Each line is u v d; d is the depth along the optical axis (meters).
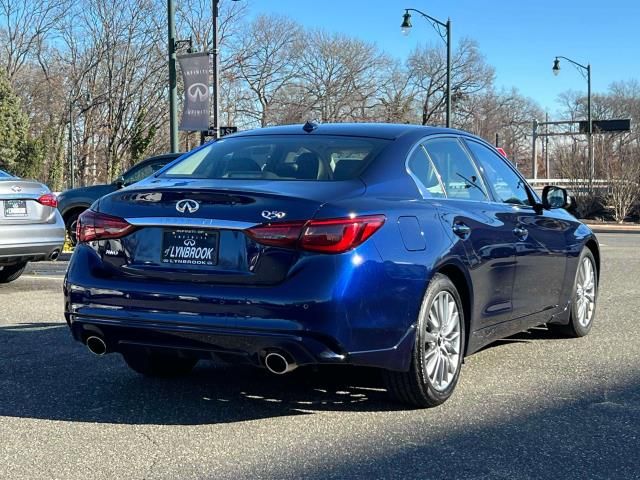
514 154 85.19
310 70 63.12
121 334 4.30
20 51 57.41
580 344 6.45
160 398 4.85
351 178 4.42
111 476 3.58
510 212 5.49
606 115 86.38
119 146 54.09
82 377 5.33
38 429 4.25
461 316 4.76
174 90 17.62
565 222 6.35
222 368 5.62
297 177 4.56
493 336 5.24
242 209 4.08
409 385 4.42
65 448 3.96
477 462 3.74
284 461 3.76
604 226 29.61
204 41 52.25
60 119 56.16
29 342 6.38
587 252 6.70
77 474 3.61
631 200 32.62
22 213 8.98
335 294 3.89
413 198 4.55
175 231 4.22
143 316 4.18
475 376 5.37
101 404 4.72
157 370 5.25
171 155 11.91
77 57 53.88
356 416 4.47
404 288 4.20
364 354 4.05
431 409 4.60
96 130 54.97
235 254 4.06
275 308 3.91
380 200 4.28
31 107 58.56
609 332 6.96
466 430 4.21
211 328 4.02
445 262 4.51
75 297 4.42
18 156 49.06
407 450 3.90
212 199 4.16
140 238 4.31
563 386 5.11
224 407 4.66
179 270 4.17
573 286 6.42
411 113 66.81
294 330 3.89
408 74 67.12
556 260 6.04
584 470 3.64
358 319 3.97
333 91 63.12
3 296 8.76
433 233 4.48
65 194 13.52
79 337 4.48
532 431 4.20
